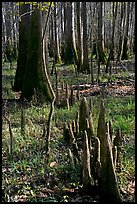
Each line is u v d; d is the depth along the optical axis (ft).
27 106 31.09
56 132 23.84
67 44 67.31
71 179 16.80
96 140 15.64
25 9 39.65
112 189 14.60
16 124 25.20
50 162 18.86
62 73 53.78
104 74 49.21
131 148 20.45
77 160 18.10
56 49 74.64
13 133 23.08
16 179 16.89
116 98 33.63
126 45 78.38
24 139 22.52
